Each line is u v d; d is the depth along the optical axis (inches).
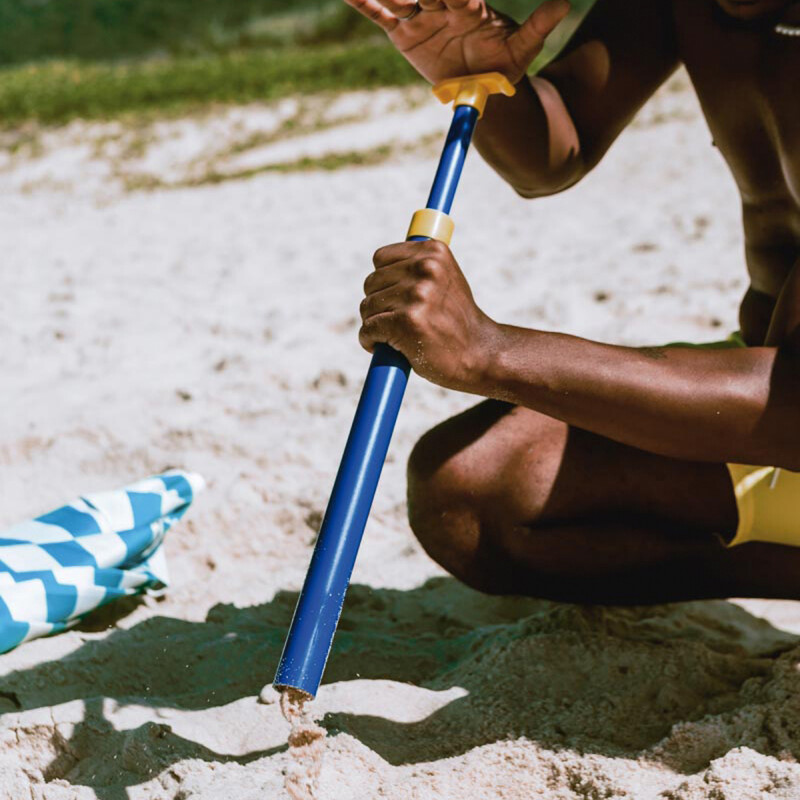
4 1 1036.5
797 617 93.3
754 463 70.5
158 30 970.1
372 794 67.5
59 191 403.5
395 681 84.1
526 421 82.4
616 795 66.4
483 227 262.5
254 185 364.5
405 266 66.0
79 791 70.8
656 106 407.8
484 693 79.0
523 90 84.8
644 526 82.7
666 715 76.4
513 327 68.9
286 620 95.7
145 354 172.6
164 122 471.5
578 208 276.5
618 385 66.8
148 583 99.6
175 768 70.9
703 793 64.9
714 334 162.6
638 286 190.2
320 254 247.9
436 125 431.8
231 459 127.0
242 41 901.8
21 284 230.8
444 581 101.7
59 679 84.1
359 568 104.9
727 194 273.7
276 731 76.6
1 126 482.0
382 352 67.1
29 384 160.1
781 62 74.2
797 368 67.5
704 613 92.4
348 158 397.7
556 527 82.4
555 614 88.3
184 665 87.8
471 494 81.0
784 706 73.0
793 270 70.4
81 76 562.3
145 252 264.1
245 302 204.7
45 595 90.0
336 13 869.8
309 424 136.6
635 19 87.3
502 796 68.2
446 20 78.7
